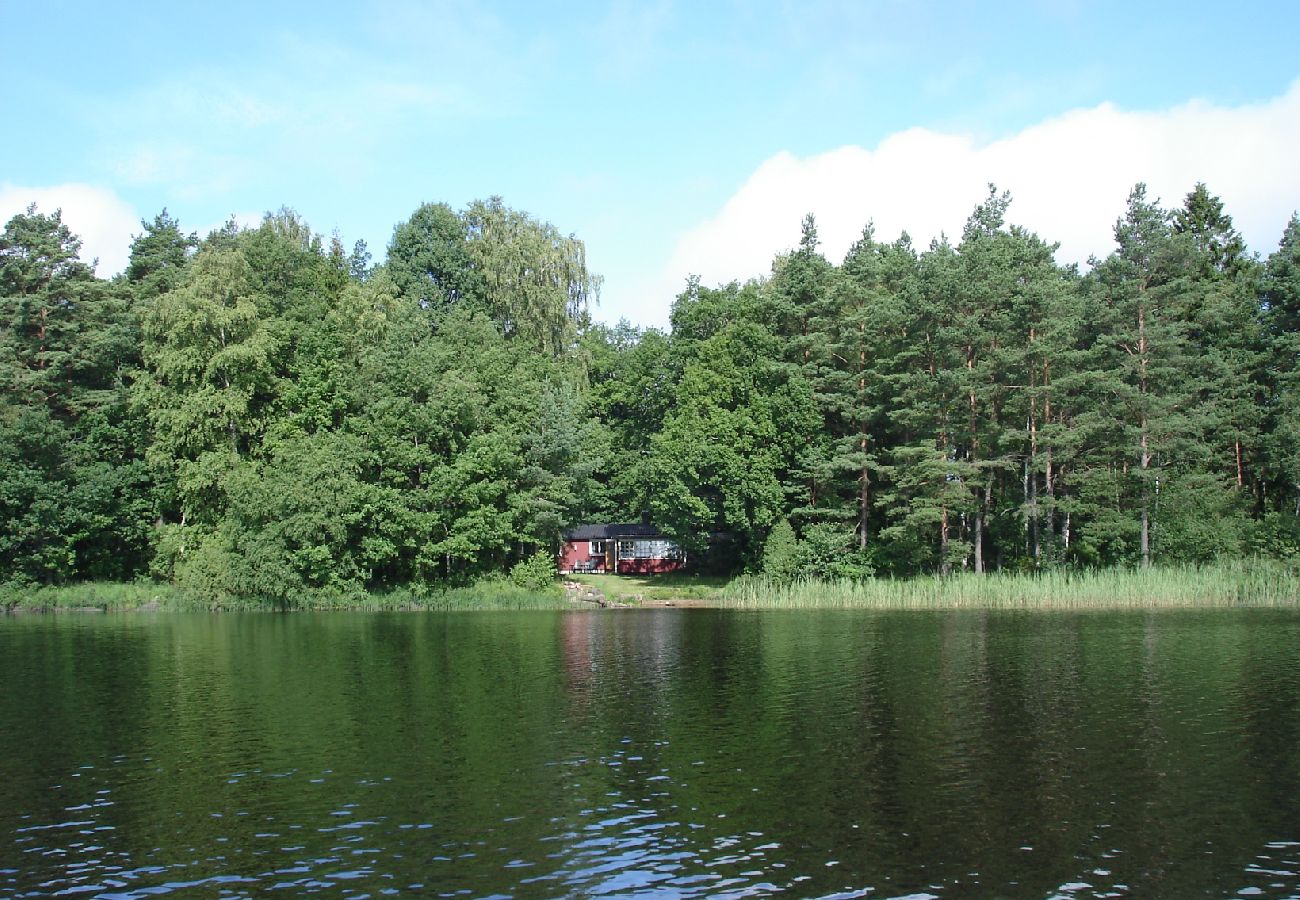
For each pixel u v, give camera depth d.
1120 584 59.88
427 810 19.53
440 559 72.00
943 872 16.34
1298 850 17.27
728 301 81.38
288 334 73.88
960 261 71.38
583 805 19.80
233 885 15.96
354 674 35.56
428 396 71.12
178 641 46.28
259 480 65.75
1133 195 71.50
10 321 71.75
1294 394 68.12
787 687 32.22
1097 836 17.97
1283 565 64.19
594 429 79.31
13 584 65.94
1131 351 70.31
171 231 86.38
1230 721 26.61
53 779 21.83
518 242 84.38
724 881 16.00
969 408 69.19
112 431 71.25
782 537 71.25
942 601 61.44
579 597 69.94
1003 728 26.08
